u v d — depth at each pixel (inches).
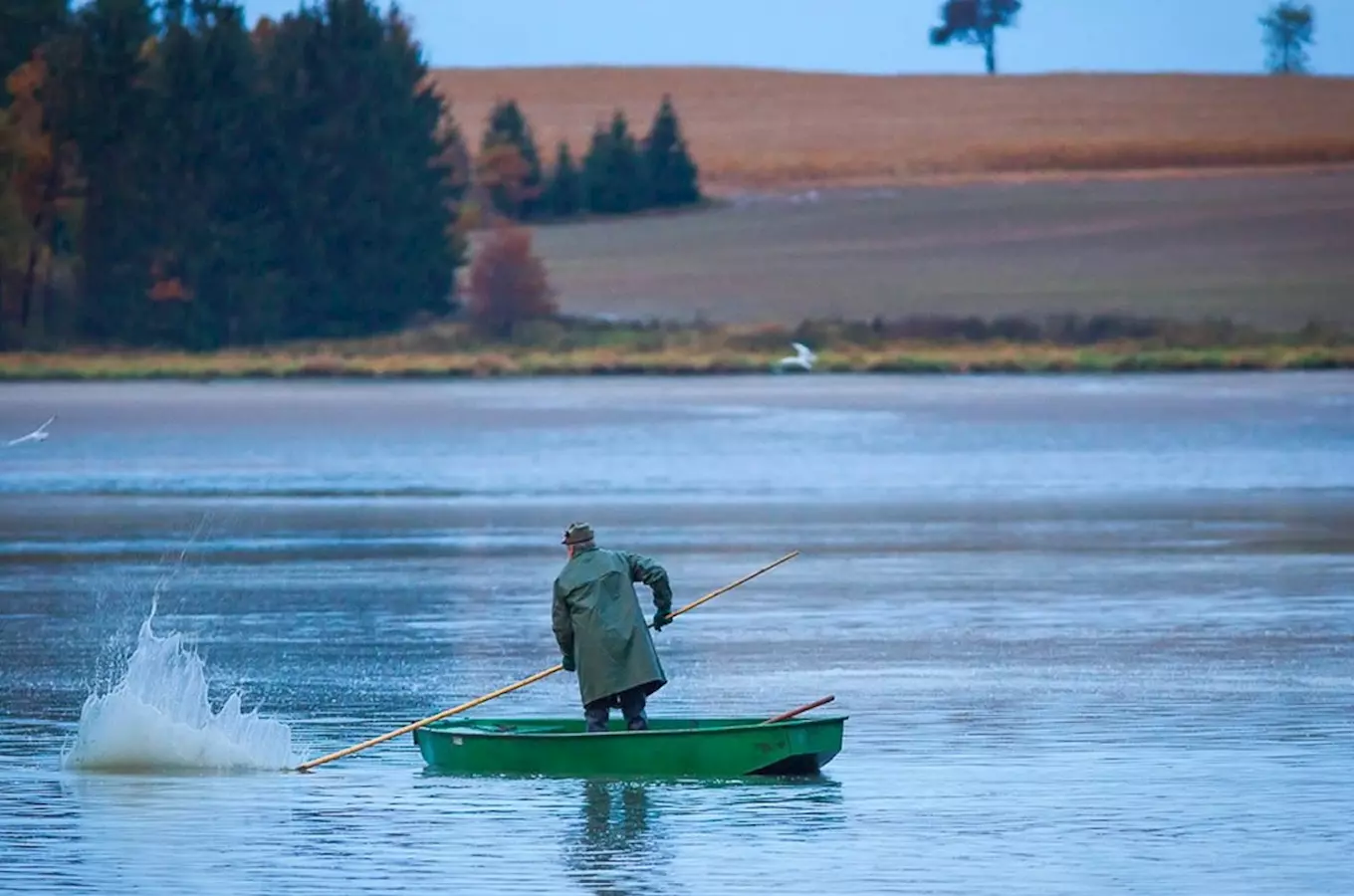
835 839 2142.0
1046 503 6574.8
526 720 2689.5
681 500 6692.9
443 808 2313.0
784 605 4298.7
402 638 3811.5
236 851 2112.5
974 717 2906.0
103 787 2454.5
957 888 1942.7
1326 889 1934.1
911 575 4788.4
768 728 2434.8
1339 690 3134.8
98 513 6333.7
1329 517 6097.4
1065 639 3747.5
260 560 5147.6
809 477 7470.5
